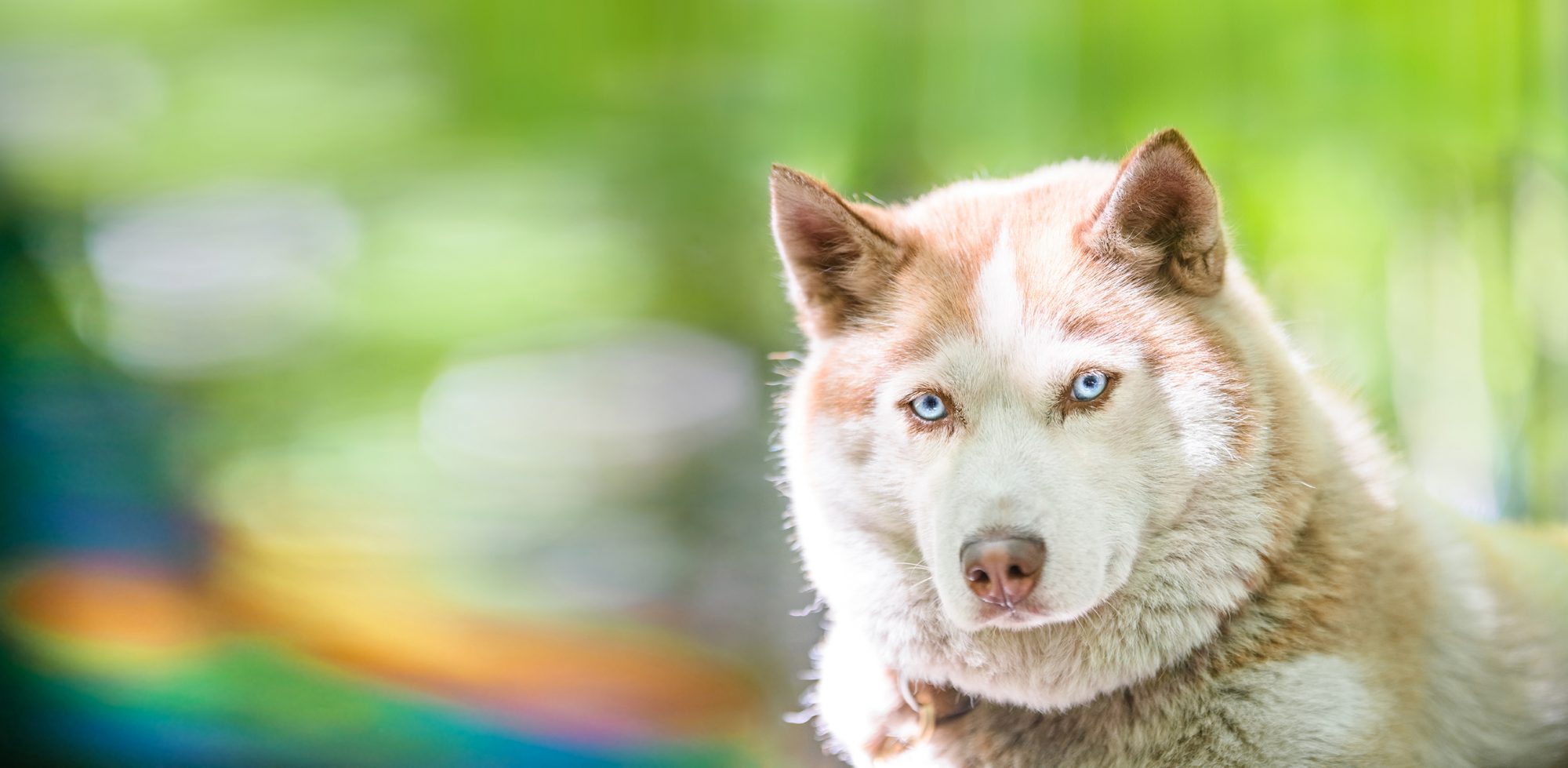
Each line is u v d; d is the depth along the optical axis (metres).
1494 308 7.03
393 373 14.01
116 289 13.16
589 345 14.03
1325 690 2.90
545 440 13.45
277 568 11.17
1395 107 7.68
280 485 12.82
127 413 12.06
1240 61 8.38
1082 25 8.91
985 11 9.52
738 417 12.46
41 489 10.84
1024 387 2.93
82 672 9.59
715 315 13.11
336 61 12.71
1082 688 3.01
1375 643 3.03
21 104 12.75
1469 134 7.30
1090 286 3.01
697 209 12.27
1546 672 3.48
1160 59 8.72
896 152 9.79
